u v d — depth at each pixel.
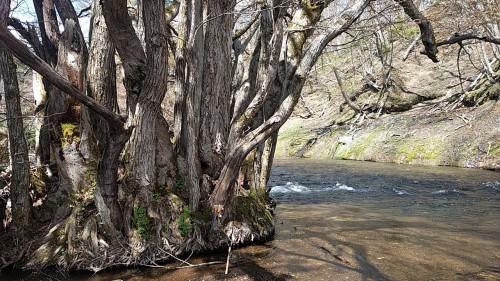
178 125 6.63
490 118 18.47
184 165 6.49
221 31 6.72
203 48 6.59
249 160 7.60
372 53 29.48
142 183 5.97
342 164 20.23
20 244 5.83
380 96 26.47
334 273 5.31
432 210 9.55
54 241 5.75
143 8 5.40
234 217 6.62
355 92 29.09
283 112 6.36
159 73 5.59
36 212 6.33
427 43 10.58
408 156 19.67
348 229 7.64
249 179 7.54
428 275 5.15
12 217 5.93
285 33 7.43
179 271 5.47
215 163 6.74
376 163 19.97
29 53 4.15
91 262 5.51
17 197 5.88
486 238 6.84
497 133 17.30
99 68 6.31
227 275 5.29
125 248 5.67
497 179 13.69
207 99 6.67
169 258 5.84
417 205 10.26
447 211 9.39
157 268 5.60
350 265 5.60
